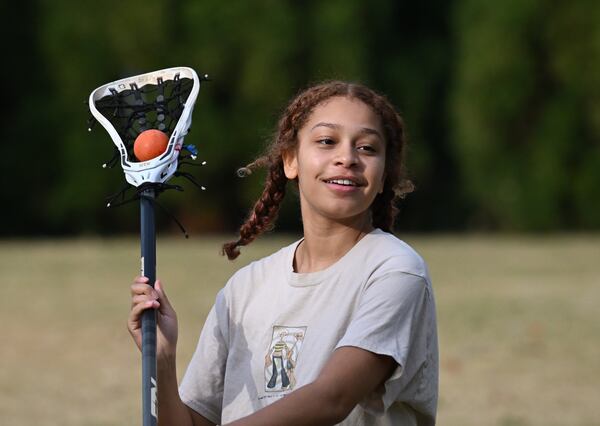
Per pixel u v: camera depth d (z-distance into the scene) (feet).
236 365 16.28
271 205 17.61
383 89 132.67
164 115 16.07
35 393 40.93
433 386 15.71
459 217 139.03
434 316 15.69
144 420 15.11
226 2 127.03
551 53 124.16
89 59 127.95
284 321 15.96
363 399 15.08
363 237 16.11
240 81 127.75
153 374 15.20
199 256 84.79
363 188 15.88
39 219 132.98
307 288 15.93
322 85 16.43
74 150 128.57
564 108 124.36
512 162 126.11
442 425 36.27
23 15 130.52
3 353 48.11
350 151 15.80
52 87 130.00
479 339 50.06
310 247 16.30
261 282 16.52
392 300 15.15
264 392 15.89
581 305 59.47
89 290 66.18
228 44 127.34
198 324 52.60
